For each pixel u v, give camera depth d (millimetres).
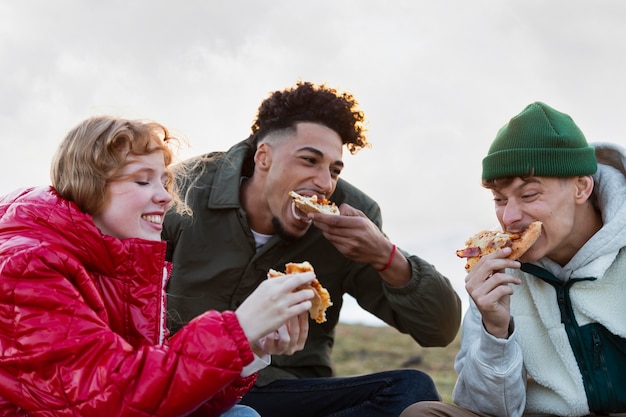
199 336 2770
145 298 3088
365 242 4211
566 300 3639
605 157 3828
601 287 3613
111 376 2701
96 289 2932
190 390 2734
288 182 4309
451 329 4562
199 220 4430
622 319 3568
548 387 3721
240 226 4398
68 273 2852
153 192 3117
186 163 4605
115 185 3061
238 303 4430
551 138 3514
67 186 3029
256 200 4445
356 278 4648
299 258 4508
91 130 3049
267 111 4492
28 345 2705
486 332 3562
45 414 2732
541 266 3729
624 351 3594
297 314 2871
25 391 2736
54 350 2701
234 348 2760
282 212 4352
